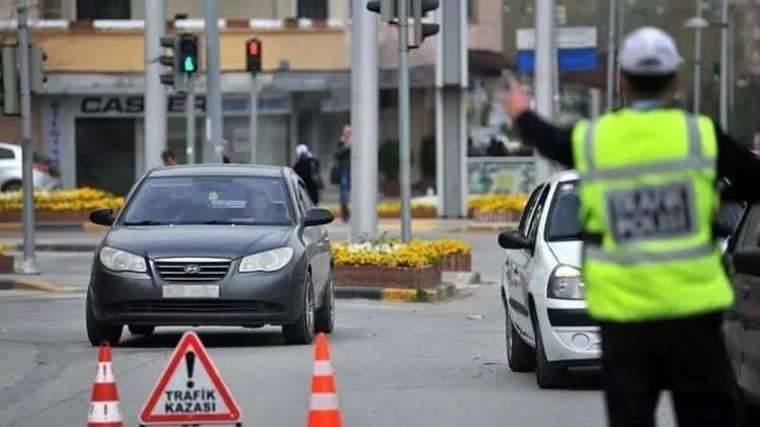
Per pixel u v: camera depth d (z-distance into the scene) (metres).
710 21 136.38
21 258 73.44
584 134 16.36
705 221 16.22
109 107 122.12
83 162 122.19
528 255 33.59
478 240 87.00
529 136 16.59
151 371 35.94
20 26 63.72
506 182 109.06
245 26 120.38
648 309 16.05
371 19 63.03
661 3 134.62
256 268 38.72
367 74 63.09
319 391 23.39
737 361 24.59
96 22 121.31
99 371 24.41
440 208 105.31
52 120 121.62
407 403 31.12
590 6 124.00
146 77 78.69
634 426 16.62
